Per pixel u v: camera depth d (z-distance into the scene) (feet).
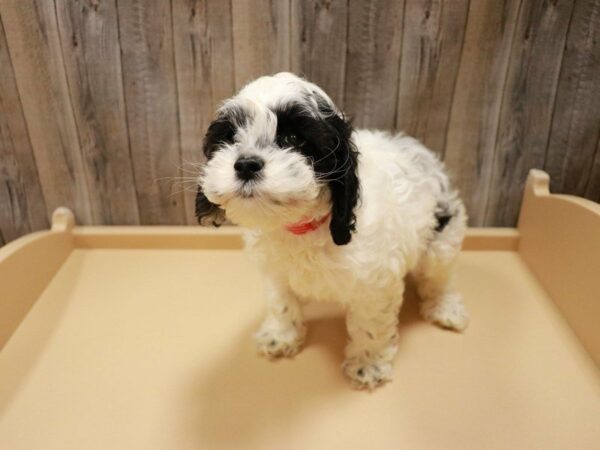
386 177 3.30
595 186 4.75
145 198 4.96
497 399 3.39
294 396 3.44
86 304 4.31
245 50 4.24
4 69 4.25
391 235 3.22
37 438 3.13
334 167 2.68
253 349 3.84
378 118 4.53
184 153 4.71
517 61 4.25
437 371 3.63
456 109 4.48
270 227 2.68
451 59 4.25
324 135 2.60
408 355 3.77
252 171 2.42
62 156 4.71
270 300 3.69
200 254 5.02
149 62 4.27
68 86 4.36
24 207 4.96
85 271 4.75
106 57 4.25
